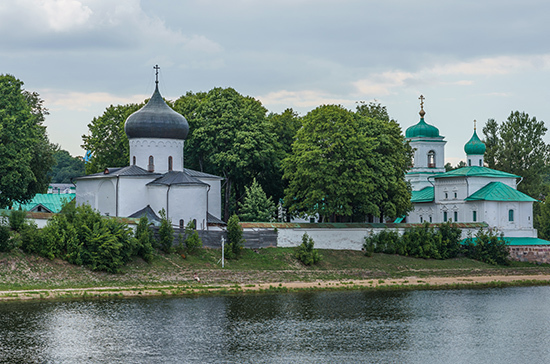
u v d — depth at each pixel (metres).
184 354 53.09
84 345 54.34
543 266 104.00
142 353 52.97
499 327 64.25
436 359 53.62
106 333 57.97
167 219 88.81
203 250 88.62
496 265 102.00
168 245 85.50
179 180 96.75
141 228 83.75
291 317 66.00
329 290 81.94
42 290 71.25
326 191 99.25
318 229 97.19
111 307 67.12
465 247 105.06
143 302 70.12
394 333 61.12
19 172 89.75
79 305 67.38
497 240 103.38
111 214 97.44
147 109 101.25
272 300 74.06
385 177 101.56
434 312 70.44
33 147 99.00
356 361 52.56
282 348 55.41
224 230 92.00
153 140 100.69
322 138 99.56
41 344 54.31
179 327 60.72
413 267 96.62
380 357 53.78
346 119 100.50
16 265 73.81
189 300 72.31
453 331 62.38
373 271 93.00
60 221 78.62
